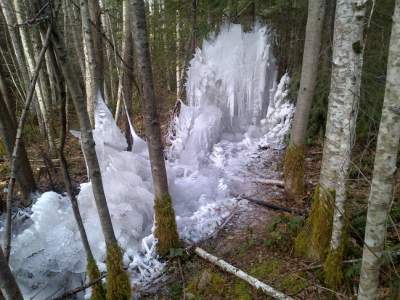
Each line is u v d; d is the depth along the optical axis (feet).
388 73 5.79
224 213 15.14
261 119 23.68
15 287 5.30
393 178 6.18
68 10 25.62
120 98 22.99
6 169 21.08
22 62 23.25
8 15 21.72
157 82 37.35
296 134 14.96
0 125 15.39
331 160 9.88
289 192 15.66
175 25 25.91
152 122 10.92
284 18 23.38
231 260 12.06
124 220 13.64
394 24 5.57
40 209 13.20
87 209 13.85
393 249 9.82
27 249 12.31
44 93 24.67
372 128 17.04
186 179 18.20
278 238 12.17
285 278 10.68
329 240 10.57
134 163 15.90
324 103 19.97
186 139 21.27
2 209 16.16
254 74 22.68
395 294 8.61
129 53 17.84
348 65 8.61
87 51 16.63
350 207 13.14
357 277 9.71
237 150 21.53
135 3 9.54
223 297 10.54
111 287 9.64
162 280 11.64
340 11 8.39
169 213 12.17
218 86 22.45
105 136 15.30
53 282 12.14
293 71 23.02
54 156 22.75
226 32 23.40
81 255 12.51
